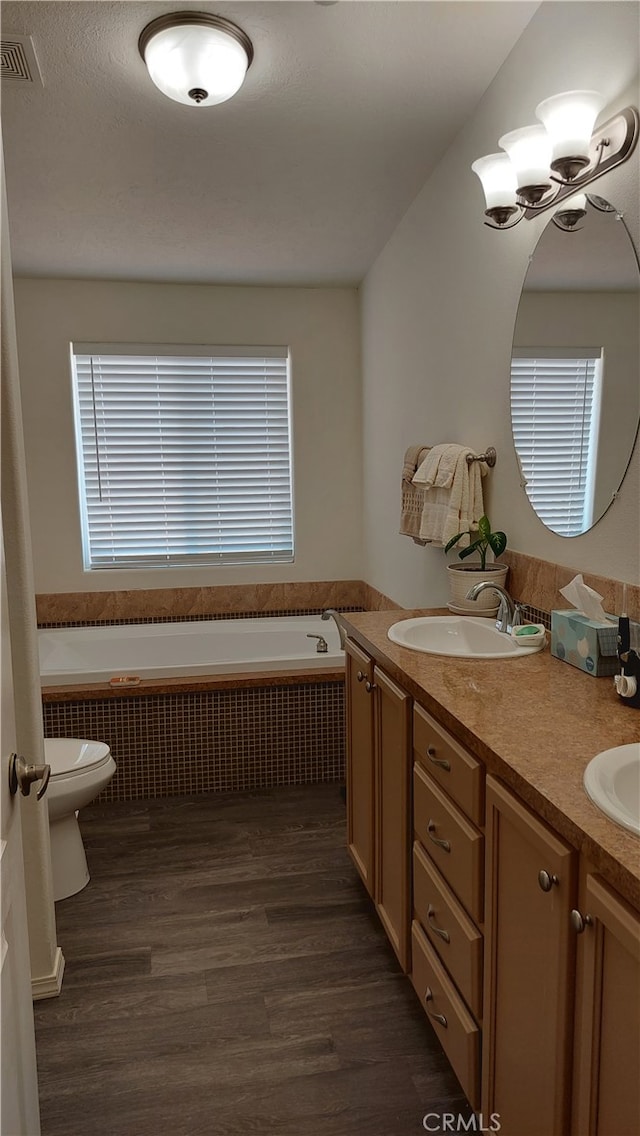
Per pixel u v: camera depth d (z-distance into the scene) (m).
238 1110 1.56
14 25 1.82
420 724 1.62
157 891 2.40
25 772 1.06
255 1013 1.84
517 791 1.12
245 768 3.20
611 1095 0.93
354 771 2.31
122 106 2.20
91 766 2.37
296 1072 1.66
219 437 4.18
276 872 2.51
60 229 3.15
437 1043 1.74
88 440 4.04
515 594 2.21
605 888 0.92
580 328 1.78
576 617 1.73
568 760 1.17
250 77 2.08
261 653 3.95
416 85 2.17
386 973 1.99
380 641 2.00
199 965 2.03
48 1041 1.76
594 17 1.67
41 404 3.90
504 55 2.05
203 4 1.76
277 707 3.19
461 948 1.42
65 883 2.38
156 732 3.11
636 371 1.57
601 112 1.66
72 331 3.90
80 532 4.03
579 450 1.80
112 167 2.59
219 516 4.24
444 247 2.67
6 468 1.70
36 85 2.07
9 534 1.73
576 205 1.79
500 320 2.24
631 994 0.88
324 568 4.32
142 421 4.08
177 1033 1.78
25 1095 1.07
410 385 3.18
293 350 4.14
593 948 0.94
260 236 3.30
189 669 3.18
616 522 1.67
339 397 4.22
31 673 1.78
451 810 1.45
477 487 2.36
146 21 1.82
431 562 3.01
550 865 1.04
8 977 0.97
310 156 2.57
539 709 1.42
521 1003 1.18
